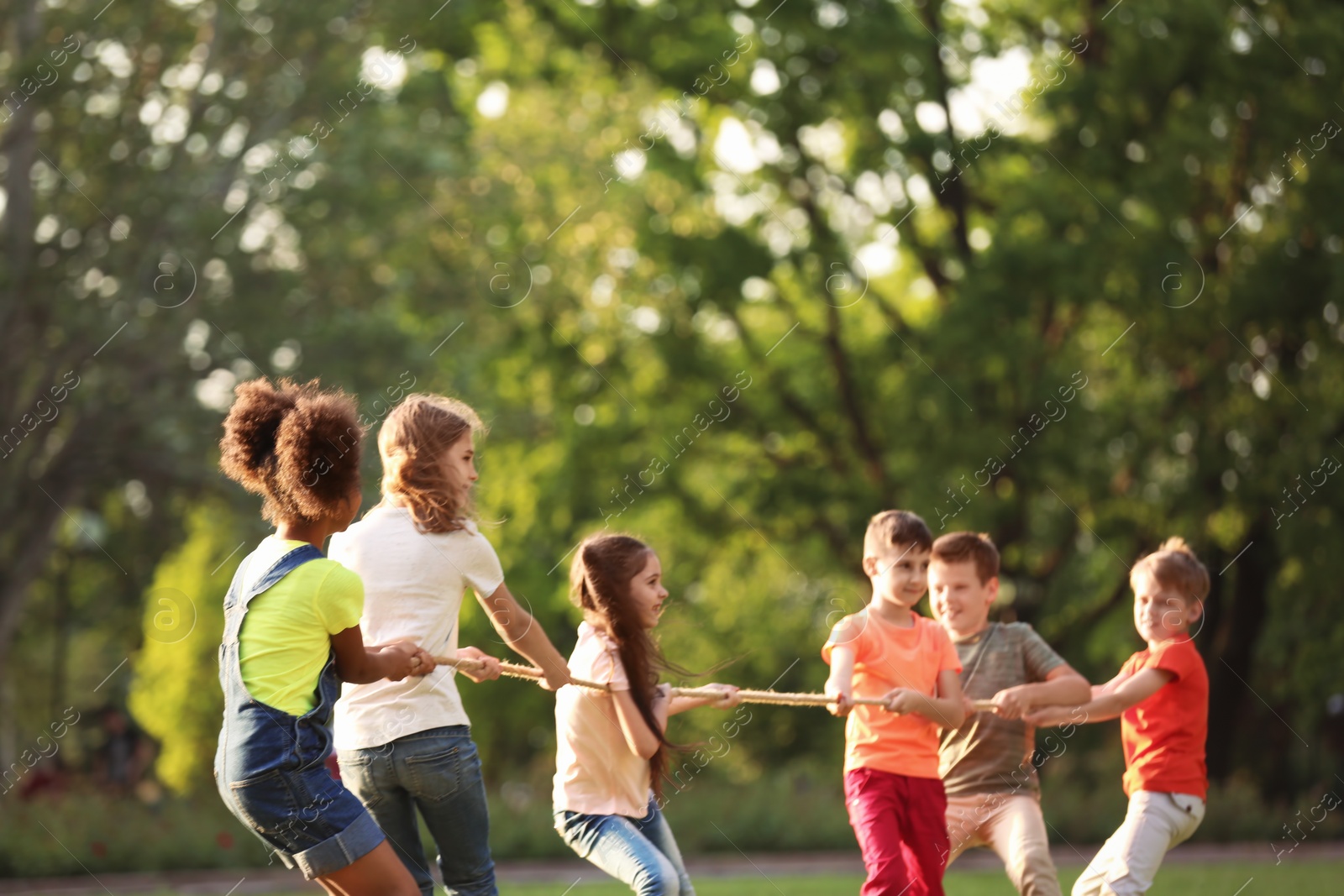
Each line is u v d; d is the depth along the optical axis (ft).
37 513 85.46
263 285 83.76
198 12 85.92
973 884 52.11
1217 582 97.04
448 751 21.97
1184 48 87.51
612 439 101.81
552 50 101.35
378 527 22.61
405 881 19.49
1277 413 89.71
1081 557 110.22
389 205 86.22
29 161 83.41
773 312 108.58
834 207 101.09
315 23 84.17
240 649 19.38
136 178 82.84
